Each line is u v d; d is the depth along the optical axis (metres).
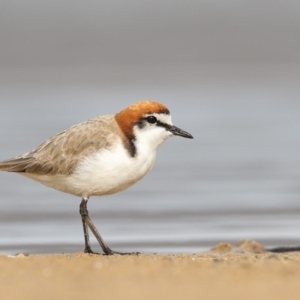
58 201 17.52
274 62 37.62
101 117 11.94
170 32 40.91
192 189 18.61
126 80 33.31
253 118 26.34
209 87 31.98
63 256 10.69
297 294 7.67
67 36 39.22
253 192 18.28
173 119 26.05
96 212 16.67
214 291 7.84
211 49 39.25
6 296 7.55
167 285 8.20
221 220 15.96
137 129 11.64
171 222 15.81
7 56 36.53
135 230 15.13
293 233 14.86
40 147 11.99
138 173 11.74
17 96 29.56
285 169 20.48
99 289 7.93
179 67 36.31
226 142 23.31
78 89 31.27
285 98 29.62
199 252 13.02
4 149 20.92
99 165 11.48
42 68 35.25
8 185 18.98
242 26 41.41
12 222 15.76
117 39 39.78
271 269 9.16
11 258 10.22
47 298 7.41
